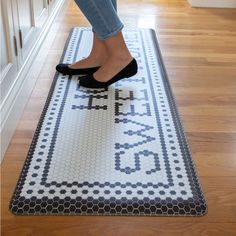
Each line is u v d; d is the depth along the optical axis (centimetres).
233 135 137
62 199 106
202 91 167
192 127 141
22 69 151
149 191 109
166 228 98
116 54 160
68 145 128
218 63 195
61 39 220
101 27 152
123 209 103
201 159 124
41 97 158
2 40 129
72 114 146
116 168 118
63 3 258
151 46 214
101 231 97
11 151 125
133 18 261
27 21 162
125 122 142
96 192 108
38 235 95
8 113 129
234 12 280
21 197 106
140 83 171
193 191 110
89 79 164
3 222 98
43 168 117
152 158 123
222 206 106
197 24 253
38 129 136
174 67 189
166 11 279
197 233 97
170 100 158
